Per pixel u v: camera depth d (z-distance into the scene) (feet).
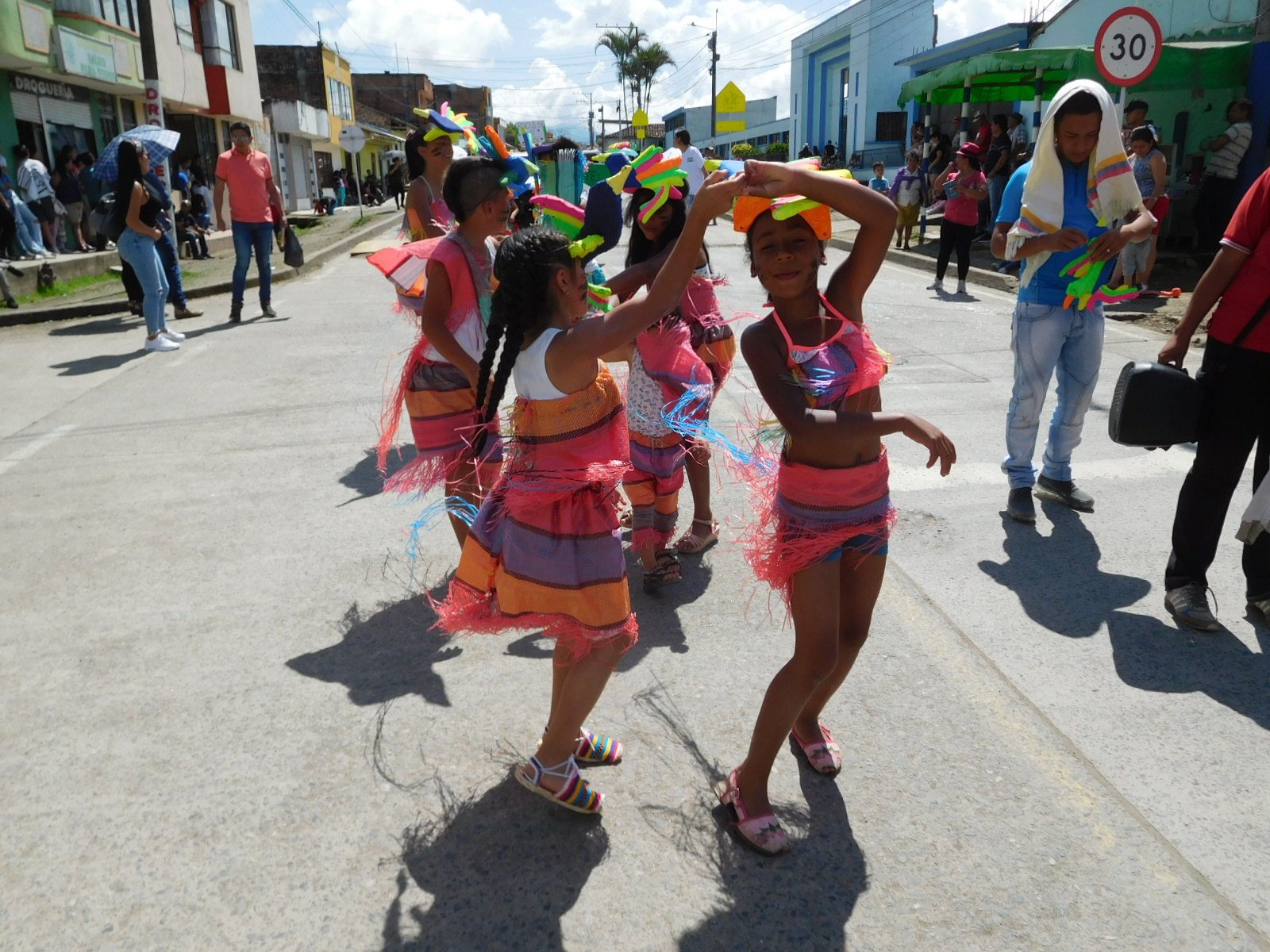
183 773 9.61
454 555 14.80
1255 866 8.25
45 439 20.79
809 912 7.82
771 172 7.57
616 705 10.77
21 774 9.61
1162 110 48.80
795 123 144.36
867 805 9.06
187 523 16.07
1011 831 8.70
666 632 12.40
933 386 24.41
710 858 8.43
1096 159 14.07
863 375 8.34
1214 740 9.98
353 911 7.87
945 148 60.44
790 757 9.80
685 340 12.83
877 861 8.36
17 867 8.36
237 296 34.22
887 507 8.72
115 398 24.07
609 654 8.60
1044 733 10.12
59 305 38.34
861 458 8.39
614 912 7.84
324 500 17.03
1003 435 20.22
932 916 7.76
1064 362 15.52
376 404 23.12
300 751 9.94
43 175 51.49
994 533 15.25
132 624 12.67
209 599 13.38
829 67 134.62
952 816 8.91
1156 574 13.75
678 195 13.19
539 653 11.91
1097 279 14.32
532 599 8.45
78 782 9.48
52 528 15.93
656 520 13.23
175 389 24.90
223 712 10.66
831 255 54.85
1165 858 8.35
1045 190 14.23
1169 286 38.27
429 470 13.19
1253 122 43.65
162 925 7.73
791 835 8.68
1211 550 12.20
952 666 11.41
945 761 9.69
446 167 16.42
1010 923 7.67
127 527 15.93
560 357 8.05
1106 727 10.24
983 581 13.65
